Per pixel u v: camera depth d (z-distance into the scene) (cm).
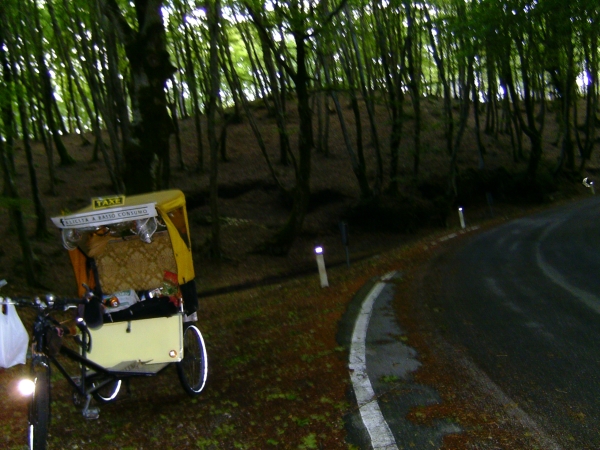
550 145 5122
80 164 3509
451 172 3173
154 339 590
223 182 3316
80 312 545
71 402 616
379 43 2877
